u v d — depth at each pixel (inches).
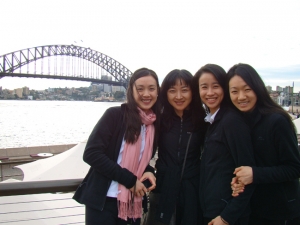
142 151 78.9
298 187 75.9
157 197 85.8
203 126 84.0
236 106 74.7
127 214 75.4
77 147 245.4
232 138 69.6
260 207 76.0
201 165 77.9
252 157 69.1
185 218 79.4
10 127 1595.7
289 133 69.4
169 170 82.0
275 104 74.5
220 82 76.7
